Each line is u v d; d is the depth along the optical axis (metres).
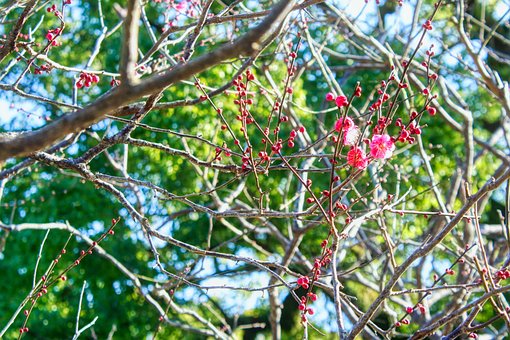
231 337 9.64
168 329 14.53
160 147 5.39
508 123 10.08
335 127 4.27
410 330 10.77
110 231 6.11
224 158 10.72
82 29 13.45
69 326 14.16
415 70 9.74
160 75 2.96
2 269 13.85
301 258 9.19
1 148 2.92
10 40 5.24
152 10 12.80
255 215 5.18
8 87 5.30
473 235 8.35
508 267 5.08
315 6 10.22
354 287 13.54
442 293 9.95
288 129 12.40
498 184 4.35
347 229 4.96
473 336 5.12
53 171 14.15
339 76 13.62
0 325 13.69
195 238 14.28
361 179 10.21
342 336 4.21
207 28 10.88
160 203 13.51
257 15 5.51
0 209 13.97
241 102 4.95
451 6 12.83
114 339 14.34
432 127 13.82
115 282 14.39
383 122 4.64
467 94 14.29
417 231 11.80
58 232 14.02
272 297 8.89
